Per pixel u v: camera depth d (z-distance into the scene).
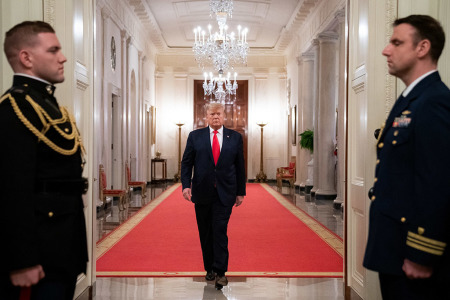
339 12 10.22
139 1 12.58
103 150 10.34
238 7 14.09
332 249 6.31
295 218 9.10
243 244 6.63
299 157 15.23
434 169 1.74
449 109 1.80
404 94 2.02
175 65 19.23
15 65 1.97
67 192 1.96
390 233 1.90
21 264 1.70
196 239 6.97
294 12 13.88
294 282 4.79
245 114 19.45
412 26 1.96
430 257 1.73
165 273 5.06
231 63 19.27
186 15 14.78
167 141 19.16
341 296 4.32
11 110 1.81
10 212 1.71
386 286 1.99
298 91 15.41
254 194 13.91
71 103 3.64
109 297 4.26
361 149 3.95
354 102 4.17
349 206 4.18
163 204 11.32
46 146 1.89
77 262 2.01
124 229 7.81
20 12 3.56
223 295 4.33
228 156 4.38
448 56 3.45
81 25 3.98
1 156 1.75
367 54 3.75
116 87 11.80
